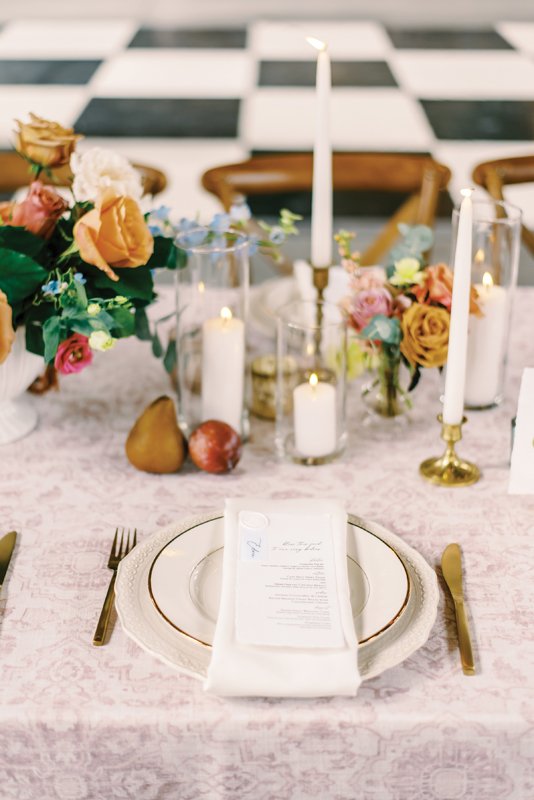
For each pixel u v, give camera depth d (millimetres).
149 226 1177
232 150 4543
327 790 832
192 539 968
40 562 994
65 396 1331
